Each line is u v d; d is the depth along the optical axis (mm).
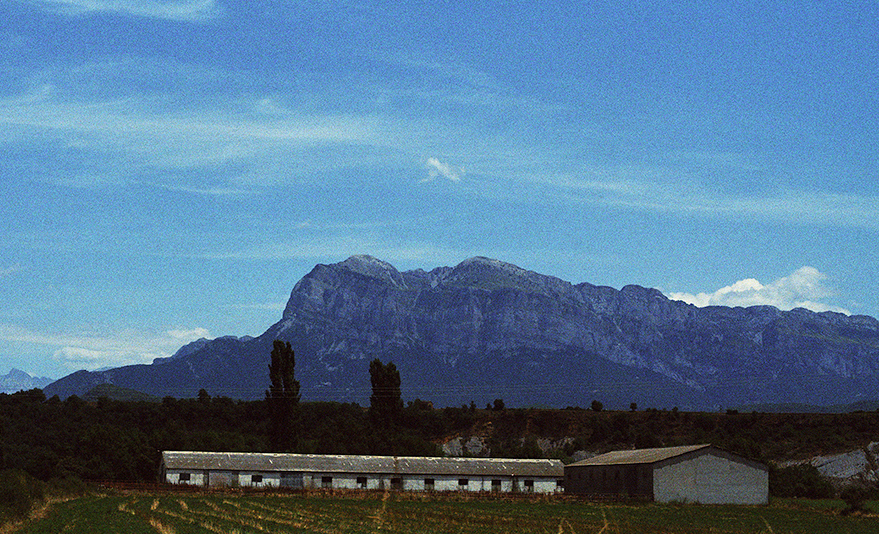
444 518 94312
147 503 102750
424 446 176125
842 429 188000
